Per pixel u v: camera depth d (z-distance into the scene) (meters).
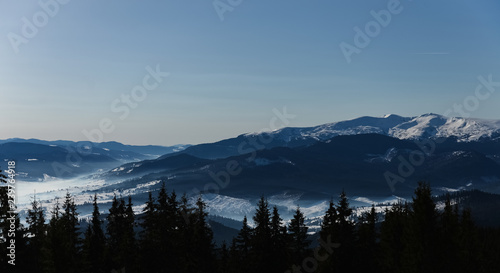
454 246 49.03
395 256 61.09
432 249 48.41
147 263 71.19
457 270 49.03
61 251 63.84
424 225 48.91
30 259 70.38
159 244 72.19
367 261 65.38
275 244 71.19
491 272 71.62
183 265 72.12
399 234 61.62
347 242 65.56
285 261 70.62
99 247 73.12
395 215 63.94
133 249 72.12
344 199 67.19
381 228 65.50
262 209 72.25
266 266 70.31
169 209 73.12
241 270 72.69
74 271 65.00
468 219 63.44
